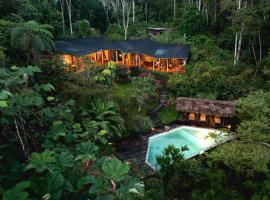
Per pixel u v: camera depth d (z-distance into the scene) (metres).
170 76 21.17
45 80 10.69
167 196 9.68
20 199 3.27
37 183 4.06
